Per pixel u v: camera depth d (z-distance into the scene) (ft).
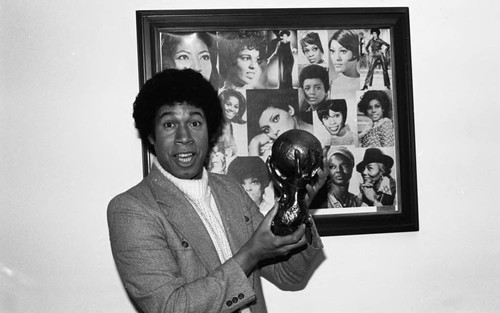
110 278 5.59
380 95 5.87
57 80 5.59
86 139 5.61
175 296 3.83
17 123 5.55
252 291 3.88
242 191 4.91
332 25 5.79
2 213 5.51
